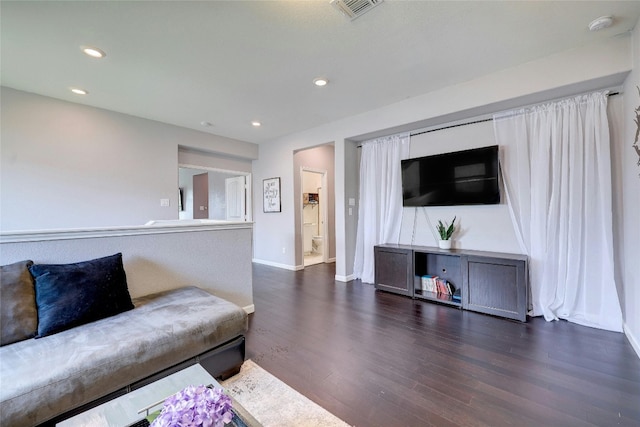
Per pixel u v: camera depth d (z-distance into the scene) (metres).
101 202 3.90
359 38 2.33
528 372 1.93
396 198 4.09
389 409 1.59
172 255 2.46
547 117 2.87
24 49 2.45
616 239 2.60
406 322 2.81
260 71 2.87
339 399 1.67
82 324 1.68
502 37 2.34
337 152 4.48
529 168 3.03
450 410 1.58
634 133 2.26
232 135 5.34
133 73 2.90
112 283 1.87
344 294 3.76
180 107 3.87
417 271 3.71
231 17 2.05
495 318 2.89
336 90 3.33
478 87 3.04
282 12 2.01
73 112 3.66
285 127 4.82
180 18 2.06
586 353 2.17
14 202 3.28
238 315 1.94
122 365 1.40
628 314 2.41
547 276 2.86
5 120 3.20
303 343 2.37
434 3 1.94
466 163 3.38
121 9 1.96
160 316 1.82
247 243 3.05
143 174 4.29
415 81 3.12
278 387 1.79
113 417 0.99
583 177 2.70
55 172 3.54
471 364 2.04
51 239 1.87
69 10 1.96
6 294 1.54
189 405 0.84
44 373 1.23
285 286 4.19
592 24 2.17
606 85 2.58
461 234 3.56
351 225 4.57
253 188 6.20
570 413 1.54
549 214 2.85
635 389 1.73
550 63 2.63
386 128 3.85
